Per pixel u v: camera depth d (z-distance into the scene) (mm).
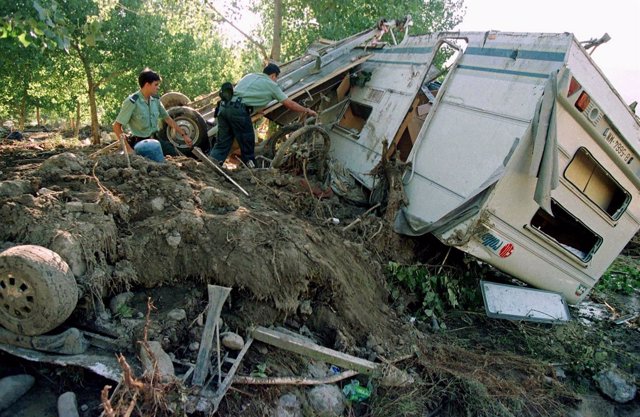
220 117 6133
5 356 3254
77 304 3357
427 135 5867
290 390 3512
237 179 5410
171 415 2863
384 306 4820
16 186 3848
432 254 5777
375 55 8164
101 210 3807
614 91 4926
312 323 4125
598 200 5387
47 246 3375
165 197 4270
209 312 3482
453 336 5004
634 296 7285
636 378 4895
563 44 4633
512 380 4445
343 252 4758
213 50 20406
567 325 5469
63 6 14367
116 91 20016
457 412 4012
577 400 4457
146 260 3717
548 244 5266
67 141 12000
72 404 2938
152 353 2875
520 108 4828
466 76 5730
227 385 3189
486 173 4906
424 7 14547
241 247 3904
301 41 12461
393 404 3822
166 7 12453
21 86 19000
